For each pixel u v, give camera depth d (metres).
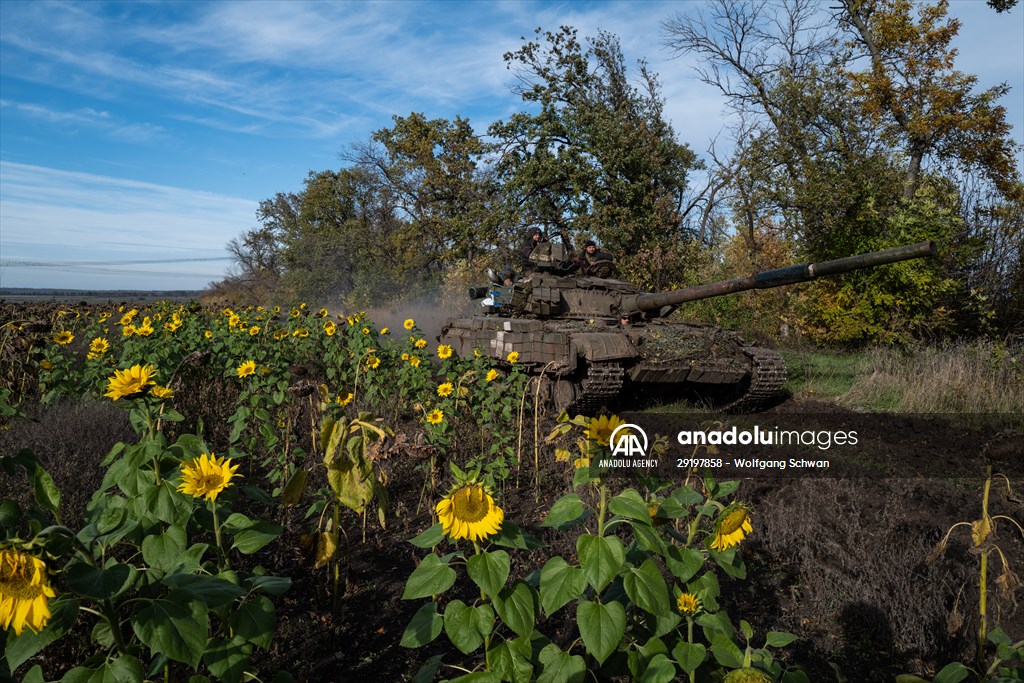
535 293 10.48
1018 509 5.40
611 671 2.64
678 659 2.45
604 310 10.93
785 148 18.59
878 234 15.37
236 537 2.72
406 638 2.49
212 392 8.08
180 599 2.14
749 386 9.75
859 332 14.95
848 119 19.59
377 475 3.10
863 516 5.33
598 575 2.30
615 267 12.27
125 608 2.96
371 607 4.04
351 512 5.50
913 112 18.56
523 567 4.43
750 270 18.27
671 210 23.33
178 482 2.79
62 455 5.62
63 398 7.81
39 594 1.67
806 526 4.93
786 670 2.54
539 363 9.23
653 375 9.20
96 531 2.56
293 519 5.22
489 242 24.88
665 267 20.91
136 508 2.75
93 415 6.88
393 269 33.38
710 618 2.62
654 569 2.44
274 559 4.60
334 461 2.85
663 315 10.98
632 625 2.81
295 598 4.13
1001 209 15.19
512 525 2.57
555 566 2.44
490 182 25.61
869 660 3.58
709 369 9.23
